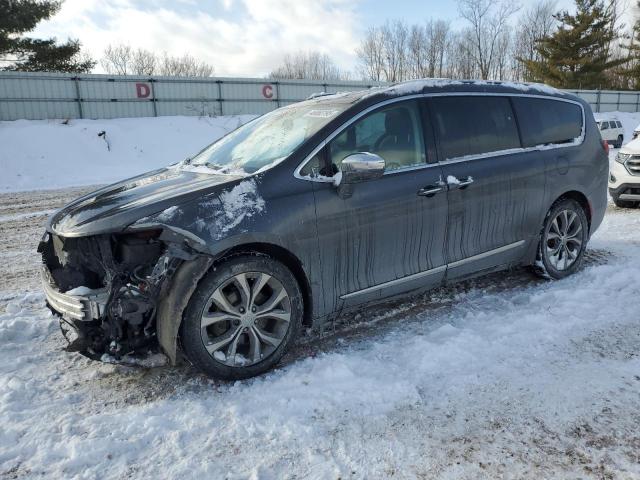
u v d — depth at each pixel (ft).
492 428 8.71
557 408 9.18
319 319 11.41
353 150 11.68
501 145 14.21
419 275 12.66
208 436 8.63
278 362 10.98
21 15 77.92
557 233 15.65
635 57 162.40
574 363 10.68
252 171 11.15
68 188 46.65
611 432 8.50
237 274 10.05
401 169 12.22
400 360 10.99
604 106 136.98
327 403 9.45
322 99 13.69
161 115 87.56
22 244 23.48
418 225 12.31
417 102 12.89
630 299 13.83
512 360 10.84
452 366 10.64
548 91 16.01
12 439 8.60
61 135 66.44
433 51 174.60
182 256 9.41
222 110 92.68
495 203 13.73
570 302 13.70
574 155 15.74
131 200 10.53
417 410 9.25
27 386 10.23
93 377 10.73
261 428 8.79
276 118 13.78
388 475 7.67
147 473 7.79
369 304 12.19
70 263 10.27
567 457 7.96
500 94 14.62
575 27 148.36
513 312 13.29
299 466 7.89
